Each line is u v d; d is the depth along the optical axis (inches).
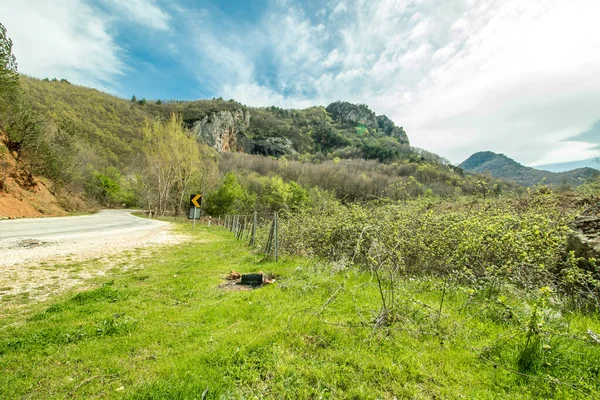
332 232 297.4
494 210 256.8
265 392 94.7
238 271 289.6
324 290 199.2
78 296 195.6
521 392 92.4
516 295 157.9
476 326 136.9
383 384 97.7
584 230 182.1
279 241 364.5
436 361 110.6
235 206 1317.7
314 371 104.0
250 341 127.4
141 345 130.4
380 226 241.1
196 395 90.3
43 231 553.0
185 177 1378.0
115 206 2068.2
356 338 130.0
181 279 250.8
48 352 123.6
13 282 234.2
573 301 150.2
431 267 224.5
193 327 148.6
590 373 96.7
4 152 863.1
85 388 99.3
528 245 172.9
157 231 732.7
